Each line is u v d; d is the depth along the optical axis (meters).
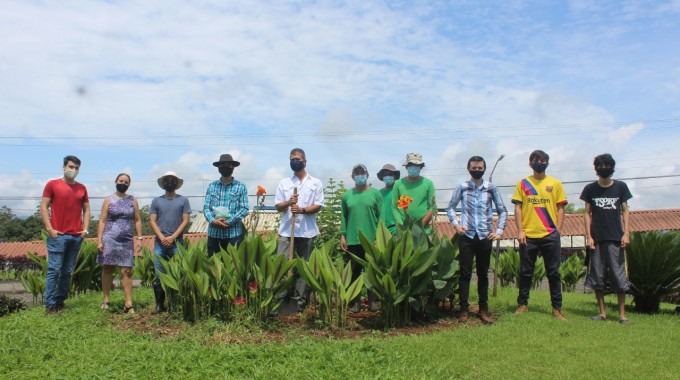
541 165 7.25
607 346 5.41
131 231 7.89
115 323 6.86
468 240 6.86
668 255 7.87
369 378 4.20
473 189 6.93
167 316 6.91
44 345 5.50
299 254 7.27
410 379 4.18
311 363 4.57
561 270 13.85
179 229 7.66
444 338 5.70
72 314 7.38
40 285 9.79
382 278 6.15
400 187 7.72
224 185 7.38
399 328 6.37
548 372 4.55
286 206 7.19
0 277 25.42
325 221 9.13
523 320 6.79
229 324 6.11
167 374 4.40
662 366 4.71
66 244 7.91
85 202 8.22
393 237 6.60
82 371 4.54
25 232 46.62
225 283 6.41
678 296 9.49
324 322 6.32
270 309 6.41
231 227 7.24
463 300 6.88
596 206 7.16
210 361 4.69
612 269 6.98
